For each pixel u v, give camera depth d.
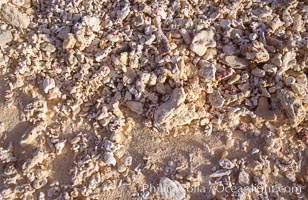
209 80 1.07
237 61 1.08
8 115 1.08
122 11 1.12
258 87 1.08
